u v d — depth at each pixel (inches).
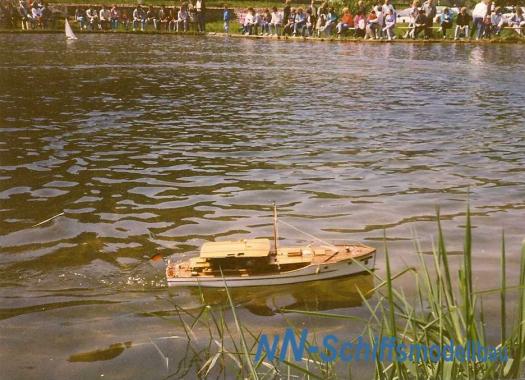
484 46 1774.1
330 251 295.1
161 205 396.5
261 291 274.7
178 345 223.3
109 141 586.9
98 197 411.5
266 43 1795.0
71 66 1187.9
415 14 1865.2
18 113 723.4
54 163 500.7
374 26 1857.8
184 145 575.2
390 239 337.7
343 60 1381.6
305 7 2324.1
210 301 265.0
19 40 1673.2
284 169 490.3
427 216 376.8
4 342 228.4
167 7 2126.0
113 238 337.4
